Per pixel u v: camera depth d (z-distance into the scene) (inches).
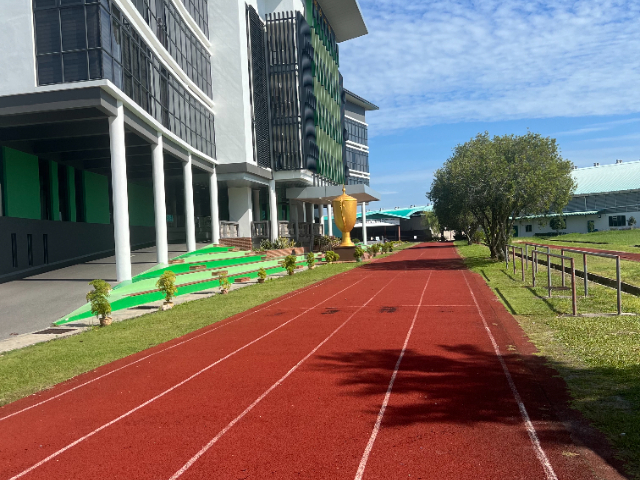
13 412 301.3
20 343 504.7
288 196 1905.8
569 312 498.0
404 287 835.4
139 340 493.0
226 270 1096.8
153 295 799.1
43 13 755.4
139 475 204.1
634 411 233.6
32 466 220.8
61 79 753.0
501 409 251.3
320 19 2053.4
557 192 1181.7
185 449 226.7
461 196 1266.0
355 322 532.1
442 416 246.8
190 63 1279.5
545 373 306.5
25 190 1006.4
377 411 259.8
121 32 832.3
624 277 686.5
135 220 1520.7
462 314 544.7
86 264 1080.2
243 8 1523.1
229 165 1477.6
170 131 1080.2
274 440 230.1
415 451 209.2
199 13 1389.0
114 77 794.2
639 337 370.6
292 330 505.4
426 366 342.0
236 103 1488.7
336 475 192.1
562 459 194.1
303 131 1742.1
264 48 1740.9
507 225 1273.4
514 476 183.3
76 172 1223.5
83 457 226.4
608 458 191.8
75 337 522.9
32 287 812.6
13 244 941.2
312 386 310.7
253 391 308.0
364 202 2380.7
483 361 346.6
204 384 330.6
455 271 1087.0
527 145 1173.1
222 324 565.9
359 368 346.9
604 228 3129.9
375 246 1964.8
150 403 298.4
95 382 354.9
